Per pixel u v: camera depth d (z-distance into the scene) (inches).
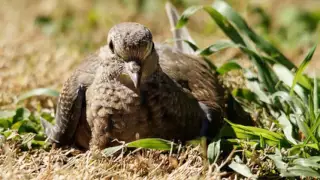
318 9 714.2
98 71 428.5
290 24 690.8
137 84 405.4
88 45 648.4
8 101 510.6
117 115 421.1
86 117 433.1
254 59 488.4
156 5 724.0
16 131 444.1
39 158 423.2
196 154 416.2
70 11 722.2
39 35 667.4
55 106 500.1
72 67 575.5
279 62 504.1
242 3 706.8
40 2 742.5
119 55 415.2
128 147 423.5
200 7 498.3
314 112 442.3
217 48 487.2
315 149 421.4
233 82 507.5
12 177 383.9
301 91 467.8
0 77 531.5
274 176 412.5
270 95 477.7
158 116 424.2
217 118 445.4
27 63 566.3
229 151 424.5
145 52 412.8
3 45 590.2
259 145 424.8
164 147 415.2
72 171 396.8
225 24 507.8
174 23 543.2
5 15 717.3
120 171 403.2
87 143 439.2
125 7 733.3
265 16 670.5
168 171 413.4
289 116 451.5
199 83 456.8
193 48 502.3
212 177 393.4
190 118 436.8
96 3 736.3
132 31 415.2
